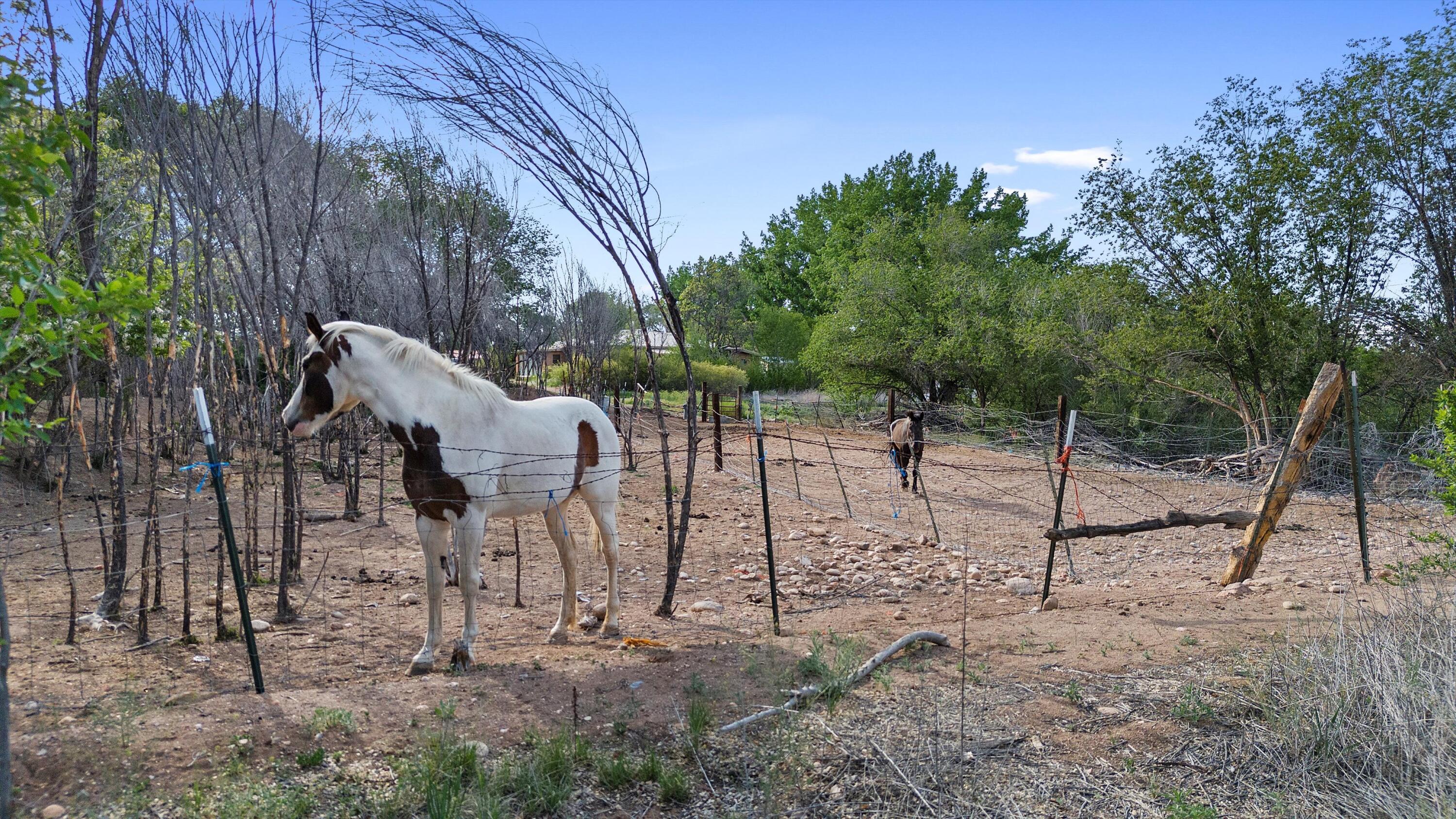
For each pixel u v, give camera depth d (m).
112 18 5.70
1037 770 4.13
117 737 4.06
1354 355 20.11
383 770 3.97
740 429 25.73
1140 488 15.77
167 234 8.41
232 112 7.04
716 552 10.05
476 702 4.73
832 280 44.75
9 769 3.37
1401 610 5.61
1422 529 10.59
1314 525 11.85
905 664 5.42
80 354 6.87
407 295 13.11
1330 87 18.70
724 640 6.23
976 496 14.98
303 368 5.45
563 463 6.15
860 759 4.17
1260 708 4.70
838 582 8.70
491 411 5.78
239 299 7.93
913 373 32.97
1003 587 8.42
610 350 23.38
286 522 6.57
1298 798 3.94
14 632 5.79
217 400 7.71
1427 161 18.02
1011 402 32.16
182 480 11.82
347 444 11.80
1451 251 18.25
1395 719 4.22
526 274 22.06
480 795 3.67
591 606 7.24
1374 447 13.77
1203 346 20.03
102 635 5.86
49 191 2.92
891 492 15.07
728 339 55.50
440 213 12.62
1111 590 8.09
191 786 3.72
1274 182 18.67
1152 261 20.44
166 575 7.59
